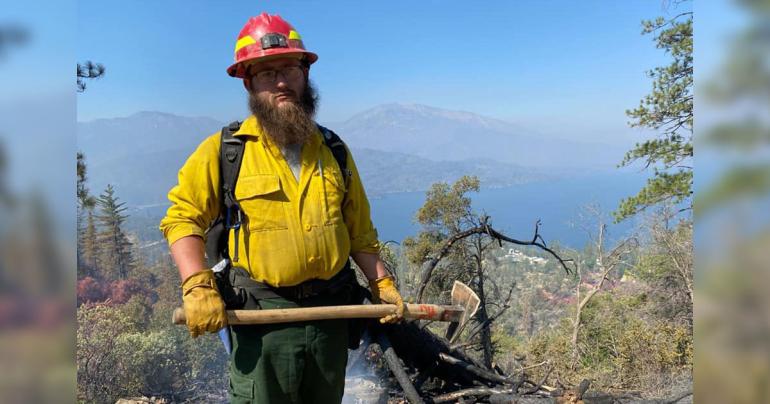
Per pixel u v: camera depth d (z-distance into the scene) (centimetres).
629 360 1145
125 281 1495
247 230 216
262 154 220
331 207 225
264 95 222
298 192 219
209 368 590
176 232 214
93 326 614
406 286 978
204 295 202
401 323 357
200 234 217
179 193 220
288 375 219
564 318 1805
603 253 1808
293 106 220
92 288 1380
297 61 228
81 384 519
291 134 222
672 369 1069
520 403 307
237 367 223
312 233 217
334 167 233
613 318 1656
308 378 228
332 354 229
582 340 1540
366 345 353
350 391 388
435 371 373
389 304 243
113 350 564
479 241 811
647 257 1750
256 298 217
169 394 530
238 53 229
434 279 1048
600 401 314
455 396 341
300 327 218
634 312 1673
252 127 223
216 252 231
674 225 1516
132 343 579
